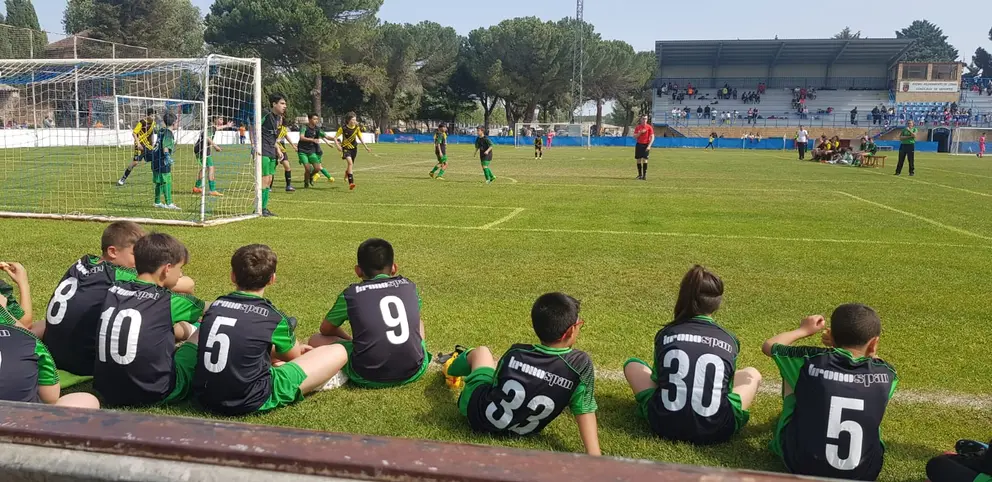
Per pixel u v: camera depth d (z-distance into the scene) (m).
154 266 3.67
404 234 9.21
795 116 59.16
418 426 3.47
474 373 3.51
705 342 3.34
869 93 60.28
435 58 63.12
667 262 7.65
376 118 64.88
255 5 48.81
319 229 9.54
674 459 3.18
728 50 61.06
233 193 14.09
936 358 4.61
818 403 2.91
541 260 7.67
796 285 6.68
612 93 78.00
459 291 6.26
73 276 3.94
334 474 1.13
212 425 1.24
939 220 11.23
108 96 23.31
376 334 3.90
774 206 12.80
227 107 12.83
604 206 12.51
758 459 3.21
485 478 1.09
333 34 50.91
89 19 48.38
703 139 52.81
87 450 1.20
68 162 20.11
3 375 2.94
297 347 3.82
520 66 66.06
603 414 3.68
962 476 2.66
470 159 29.06
